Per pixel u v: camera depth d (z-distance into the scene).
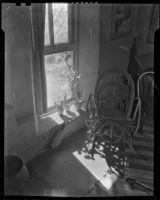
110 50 2.34
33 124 1.68
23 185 1.45
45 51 1.74
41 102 1.76
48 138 1.85
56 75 1.91
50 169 1.65
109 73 1.90
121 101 1.90
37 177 1.56
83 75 2.20
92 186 1.49
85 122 2.02
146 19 2.25
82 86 2.23
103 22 2.17
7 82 1.46
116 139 1.89
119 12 2.24
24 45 1.49
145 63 2.10
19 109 1.60
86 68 2.20
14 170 1.44
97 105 1.89
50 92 1.92
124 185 1.51
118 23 2.30
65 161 1.76
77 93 2.12
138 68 2.04
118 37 2.37
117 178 1.58
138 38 2.29
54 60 1.86
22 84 1.57
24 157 1.69
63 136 2.00
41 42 1.55
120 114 1.85
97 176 1.59
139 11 2.26
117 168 1.68
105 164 1.72
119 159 1.77
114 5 2.15
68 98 2.12
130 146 1.84
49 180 1.53
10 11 1.35
